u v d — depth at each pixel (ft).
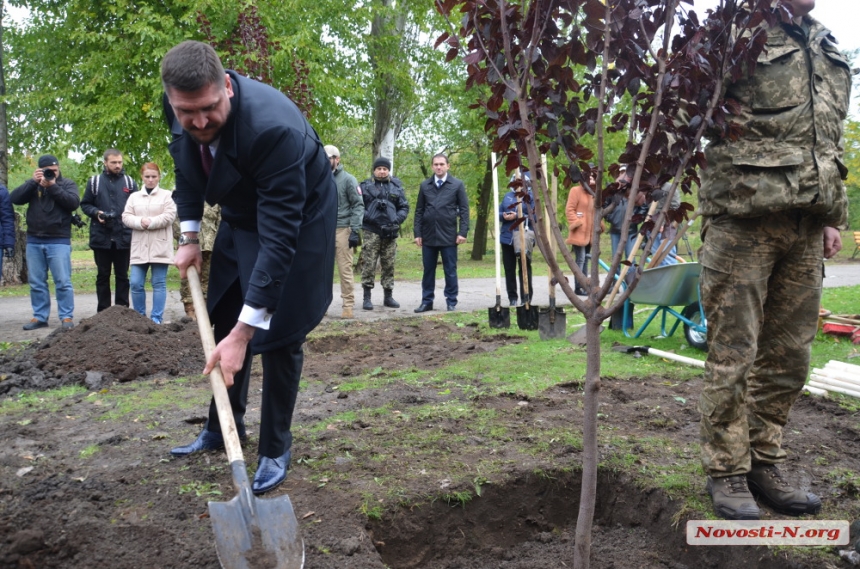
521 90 8.24
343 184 31.22
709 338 10.37
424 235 34.32
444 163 33.88
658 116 8.23
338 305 37.73
